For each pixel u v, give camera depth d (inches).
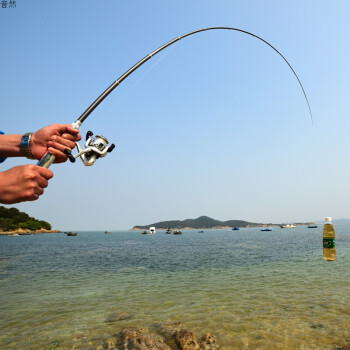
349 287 362.6
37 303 350.9
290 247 1243.8
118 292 403.2
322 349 179.2
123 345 196.5
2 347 208.8
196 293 372.8
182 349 186.2
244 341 197.2
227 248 1355.8
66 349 198.5
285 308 276.1
